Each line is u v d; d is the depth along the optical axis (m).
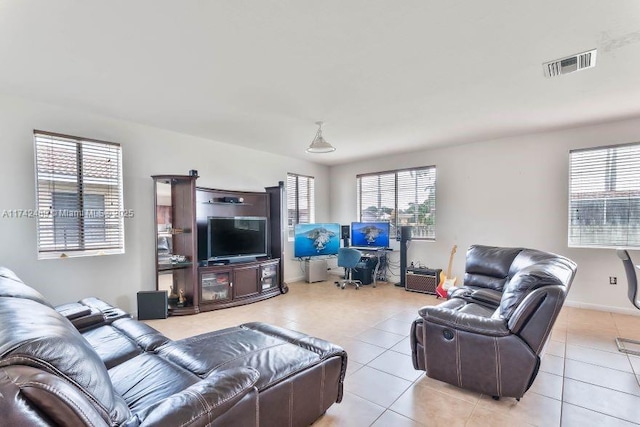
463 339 2.18
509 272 3.27
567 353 2.86
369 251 6.00
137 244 4.00
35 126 3.25
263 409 1.55
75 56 2.34
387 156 6.06
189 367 1.70
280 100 3.20
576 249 4.23
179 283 4.30
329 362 1.96
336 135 4.54
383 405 2.11
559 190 4.36
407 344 3.11
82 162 3.58
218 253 4.58
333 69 2.55
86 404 0.87
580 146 4.20
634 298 2.95
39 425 0.76
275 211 5.36
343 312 4.15
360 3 1.76
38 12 1.81
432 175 5.55
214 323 3.73
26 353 0.82
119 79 2.72
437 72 2.61
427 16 1.88
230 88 2.91
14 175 3.14
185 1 1.74
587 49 2.25
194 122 3.92
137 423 1.09
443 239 5.39
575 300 4.24
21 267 3.17
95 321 2.35
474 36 2.09
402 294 5.14
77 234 3.55
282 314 4.07
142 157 4.04
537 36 2.09
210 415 1.16
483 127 4.18
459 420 1.95
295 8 1.80
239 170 5.20
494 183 4.86
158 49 2.25
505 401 2.15
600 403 2.11
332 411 2.05
